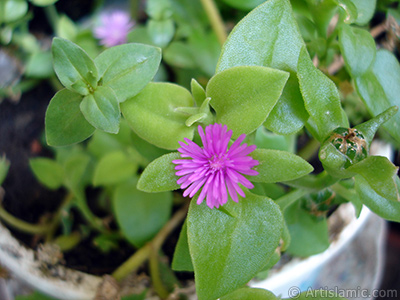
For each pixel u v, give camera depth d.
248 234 0.06
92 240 0.11
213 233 0.06
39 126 0.12
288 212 0.08
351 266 0.12
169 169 0.06
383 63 0.08
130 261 0.09
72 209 0.11
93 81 0.07
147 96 0.07
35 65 0.12
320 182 0.07
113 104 0.07
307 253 0.09
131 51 0.07
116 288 0.09
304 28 0.09
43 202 0.11
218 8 0.12
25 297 0.10
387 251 0.18
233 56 0.06
